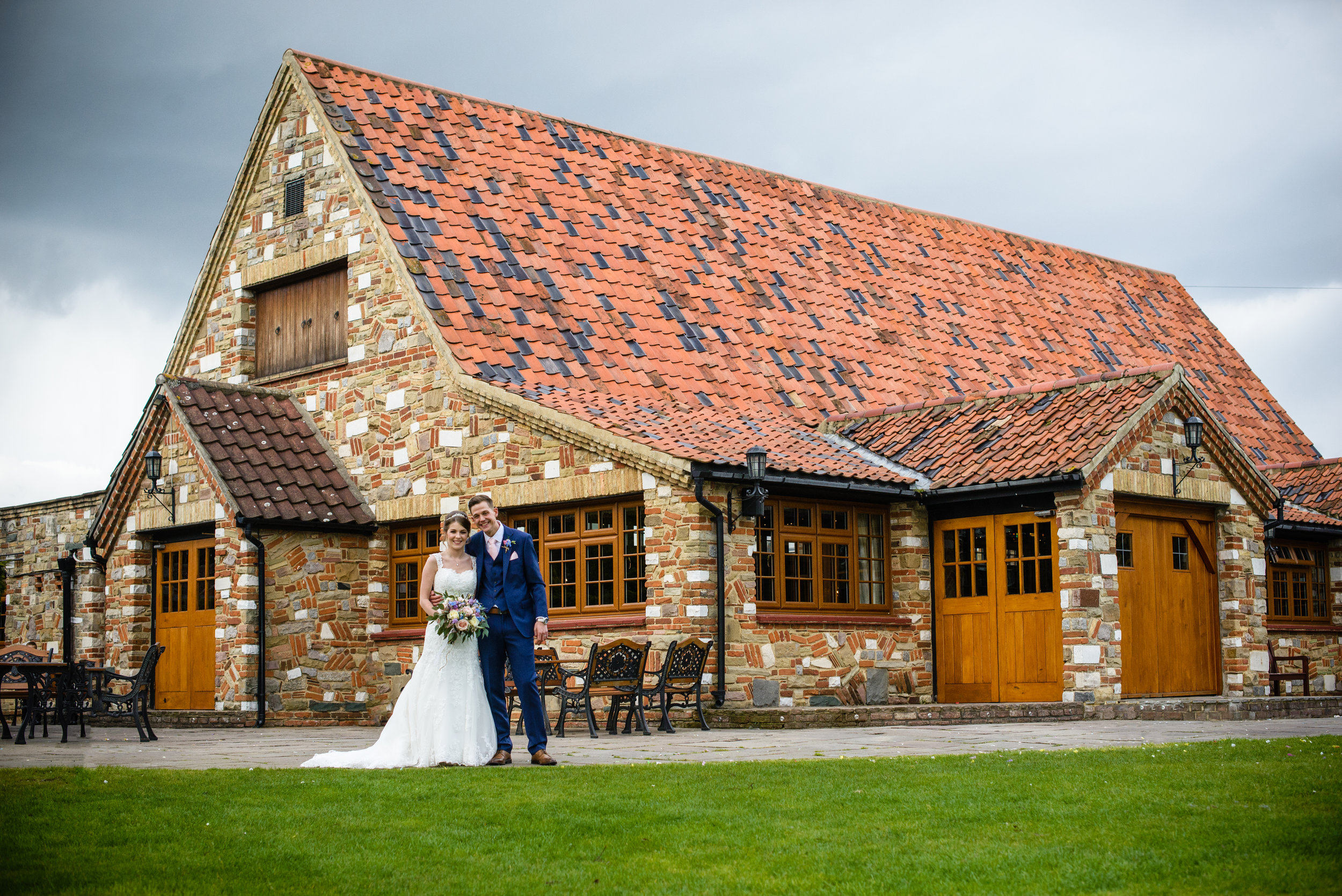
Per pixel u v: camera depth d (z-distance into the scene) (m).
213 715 19.06
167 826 7.77
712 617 16.48
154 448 21.33
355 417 20.91
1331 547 24.52
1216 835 7.06
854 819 7.69
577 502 17.91
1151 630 18.25
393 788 9.10
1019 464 17.55
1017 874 6.42
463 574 11.23
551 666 14.52
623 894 6.25
